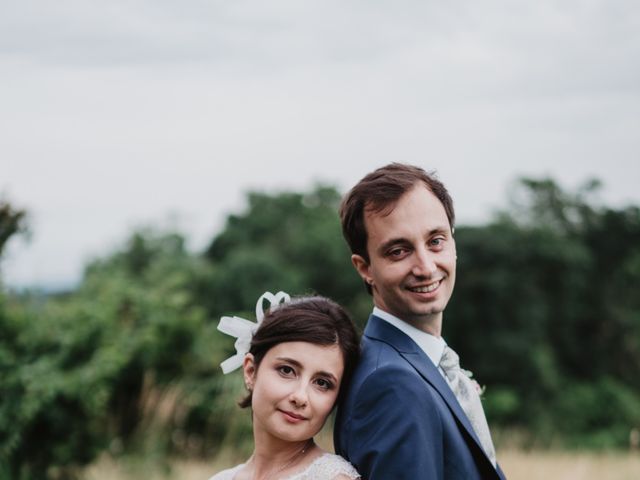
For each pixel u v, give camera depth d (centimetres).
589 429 2331
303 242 2759
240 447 934
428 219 226
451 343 2517
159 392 901
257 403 235
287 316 235
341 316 238
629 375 2678
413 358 223
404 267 225
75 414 706
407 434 205
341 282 2662
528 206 2769
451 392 222
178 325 981
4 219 515
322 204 3209
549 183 2756
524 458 888
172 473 822
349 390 228
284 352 232
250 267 2381
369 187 230
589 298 2717
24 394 666
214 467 866
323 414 232
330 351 231
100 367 705
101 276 1025
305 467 231
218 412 959
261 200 3131
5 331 696
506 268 2495
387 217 226
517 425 2289
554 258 2555
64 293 909
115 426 848
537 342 2467
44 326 713
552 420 2311
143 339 884
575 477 794
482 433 232
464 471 211
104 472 768
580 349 2691
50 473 721
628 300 2759
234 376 995
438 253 228
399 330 232
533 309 2473
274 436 236
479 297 2498
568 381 2569
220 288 2362
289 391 229
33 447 693
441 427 211
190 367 994
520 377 2419
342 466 220
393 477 203
